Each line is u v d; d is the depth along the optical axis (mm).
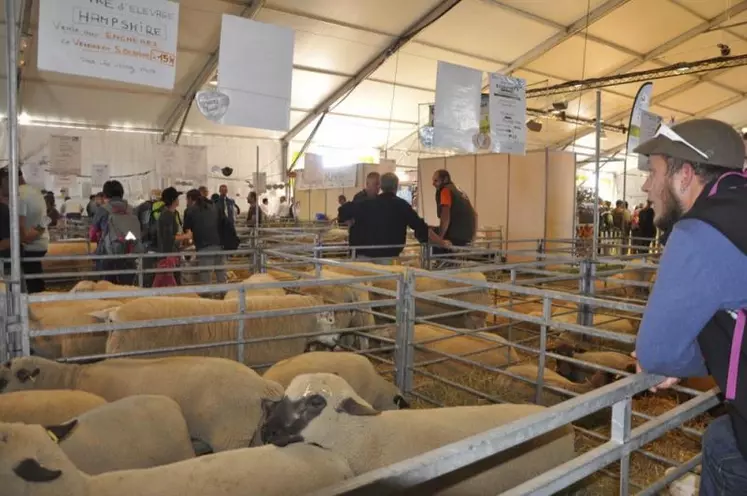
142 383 3357
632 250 15828
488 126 5645
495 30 15008
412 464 1360
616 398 1848
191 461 2268
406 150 24531
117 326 3598
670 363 1650
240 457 2295
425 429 2717
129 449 2662
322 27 14211
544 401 4512
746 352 1562
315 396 2506
